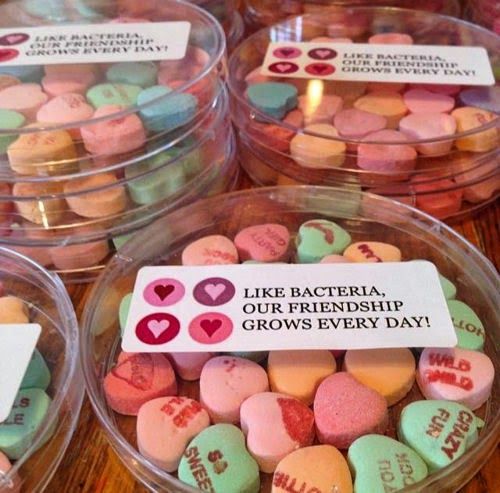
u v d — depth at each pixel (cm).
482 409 13
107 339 14
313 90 19
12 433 12
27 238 16
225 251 16
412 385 13
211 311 13
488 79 19
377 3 23
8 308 14
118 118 16
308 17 21
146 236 16
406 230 16
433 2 23
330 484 11
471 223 17
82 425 13
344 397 13
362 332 13
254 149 18
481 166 17
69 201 16
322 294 14
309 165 17
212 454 12
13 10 20
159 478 11
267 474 12
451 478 11
